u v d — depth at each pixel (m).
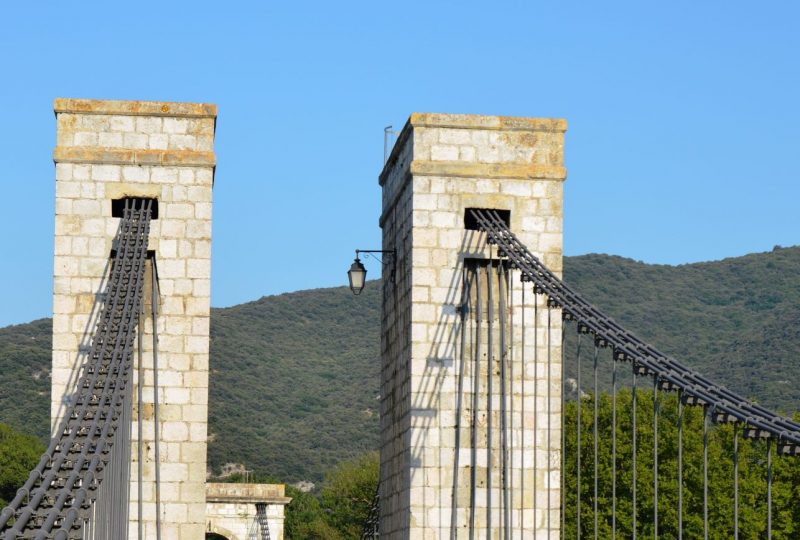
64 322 63.75
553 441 63.28
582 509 98.50
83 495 34.47
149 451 63.41
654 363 43.00
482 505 62.72
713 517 96.00
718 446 98.31
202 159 65.12
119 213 65.31
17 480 172.00
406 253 65.50
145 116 65.38
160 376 63.88
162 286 64.44
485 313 63.94
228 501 130.88
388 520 68.75
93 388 47.00
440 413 63.16
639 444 99.88
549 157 65.25
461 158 64.75
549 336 63.34
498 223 62.78
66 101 65.00
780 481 97.12
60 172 64.56
